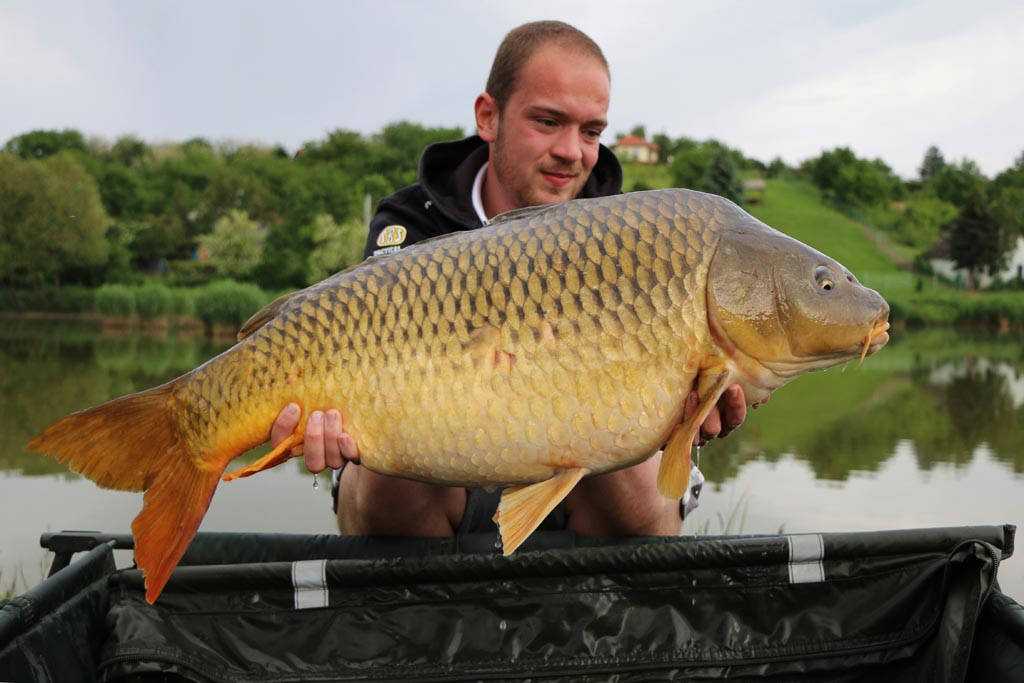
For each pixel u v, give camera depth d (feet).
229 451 6.02
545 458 5.61
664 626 6.42
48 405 36.78
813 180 251.19
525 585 6.49
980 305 121.19
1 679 5.32
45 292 150.41
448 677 6.39
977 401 40.34
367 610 6.49
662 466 5.50
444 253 5.76
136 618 6.41
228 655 6.41
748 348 5.62
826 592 6.38
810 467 24.13
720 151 221.25
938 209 222.69
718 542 6.43
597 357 5.52
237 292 100.73
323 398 5.80
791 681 6.33
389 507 8.29
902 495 20.49
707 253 5.63
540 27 8.69
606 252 5.57
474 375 5.57
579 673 6.37
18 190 147.43
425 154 9.65
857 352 5.73
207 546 7.58
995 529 6.30
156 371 52.49
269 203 189.88
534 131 8.55
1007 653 5.62
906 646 6.21
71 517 17.81
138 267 181.78
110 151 220.23
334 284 5.92
